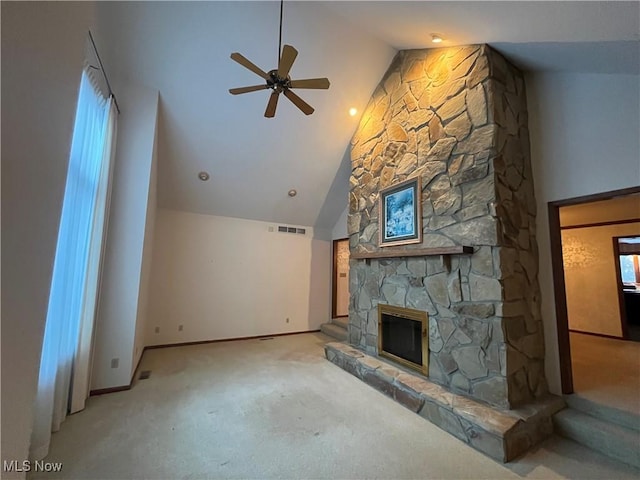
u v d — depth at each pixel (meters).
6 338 0.55
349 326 4.55
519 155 2.93
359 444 2.24
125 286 3.33
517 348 2.54
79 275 2.63
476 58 2.93
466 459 2.08
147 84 3.62
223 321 5.58
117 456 2.04
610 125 2.55
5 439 0.55
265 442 2.24
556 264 2.83
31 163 0.61
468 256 2.80
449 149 3.11
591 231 5.19
